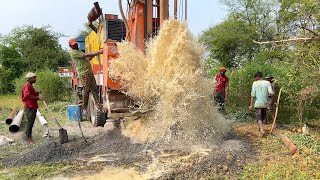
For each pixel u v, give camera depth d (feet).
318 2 23.41
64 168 21.45
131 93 25.73
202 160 21.42
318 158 22.18
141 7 28.73
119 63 25.80
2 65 95.45
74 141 26.81
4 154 24.81
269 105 30.83
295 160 21.99
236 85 39.37
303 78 27.73
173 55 24.53
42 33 101.55
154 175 19.81
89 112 35.76
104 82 28.07
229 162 21.07
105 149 24.48
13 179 19.81
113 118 26.68
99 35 35.86
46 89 59.00
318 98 31.81
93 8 33.76
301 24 23.29
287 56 28.30
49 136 29.53
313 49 24.22
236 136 28.12
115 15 33.32
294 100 30.71
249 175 19.22
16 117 36.09
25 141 28.14
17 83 75.25
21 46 99.96
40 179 19.80
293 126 31.22
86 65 30.14
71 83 61.41
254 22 103.24
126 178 19.70
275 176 18.72
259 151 24.03
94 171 20.80
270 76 32.65
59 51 103.24
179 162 21.61
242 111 37.19
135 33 28.76
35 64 97.25
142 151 23.59
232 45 99.25
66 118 39.68
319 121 32.63
